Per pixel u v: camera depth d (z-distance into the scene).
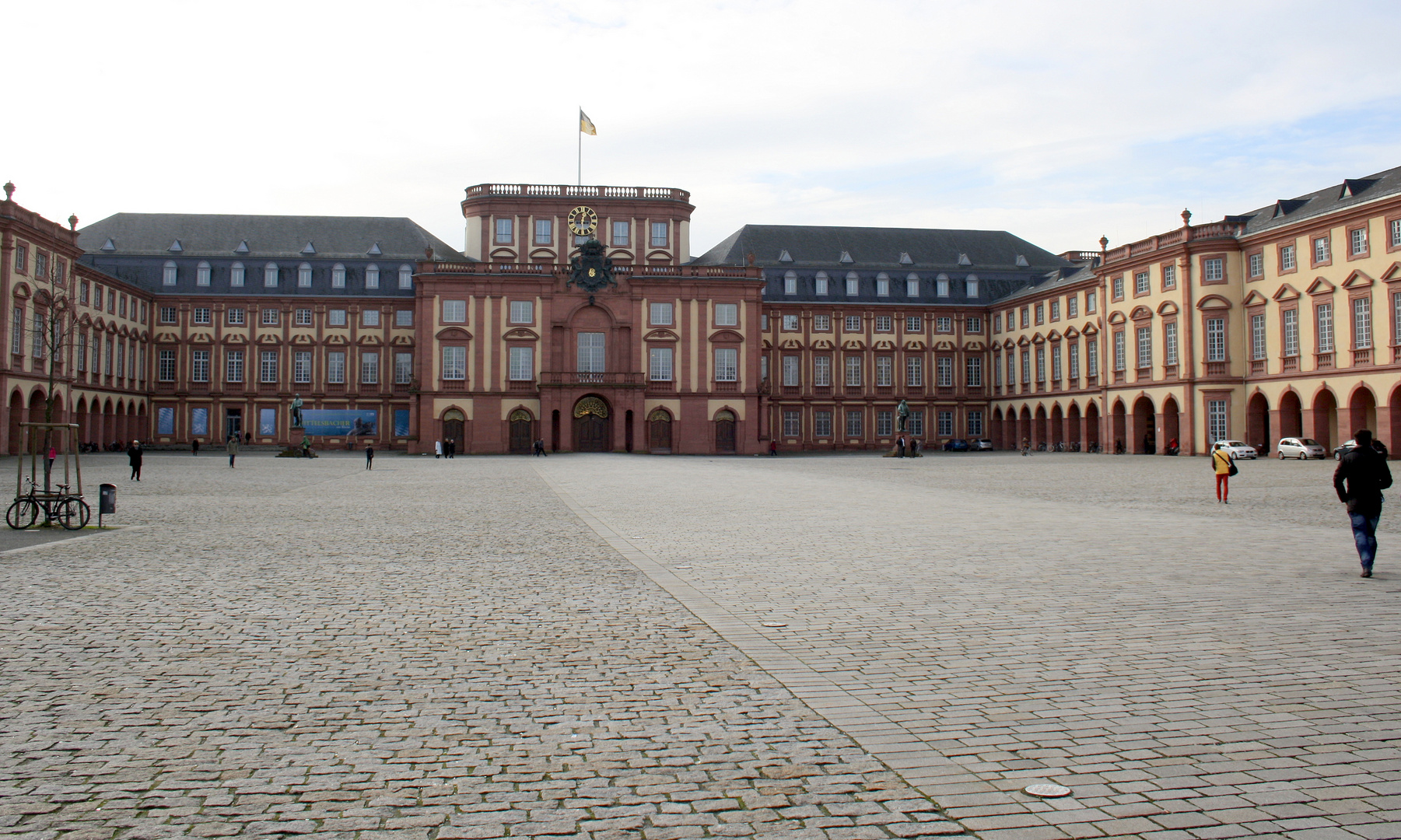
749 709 8.02
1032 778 6.51
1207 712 7.87
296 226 98.50
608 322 87.12
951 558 16.77
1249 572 14.97
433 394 84.81
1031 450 93.06
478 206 91.12
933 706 8.07
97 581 14.40
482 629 11.09
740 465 60.09
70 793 6.28
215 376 93.19
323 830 5.76
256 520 23.72
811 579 14.48
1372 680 8.79
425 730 7.52
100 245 93.62
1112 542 18.89
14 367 62.84
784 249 102.19
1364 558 14.38
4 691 8.50
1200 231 70.44
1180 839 5.60
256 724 7.65
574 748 7.13
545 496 32.31
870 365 99.69
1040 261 105.19
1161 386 73.56
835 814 5.96
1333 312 61.34
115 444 81.75
